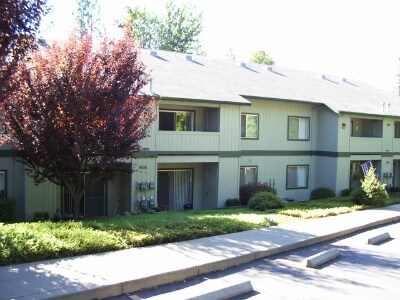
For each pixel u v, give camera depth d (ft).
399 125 97.19
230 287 22.97
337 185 80.53
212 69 82.12
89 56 41.04
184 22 174.40
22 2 23.44
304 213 50.29
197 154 62.69
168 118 64.69
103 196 58.65
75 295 20.75
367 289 24.89
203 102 61.16
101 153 41.32
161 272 24.61
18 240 26.78
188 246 31.71
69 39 40.68
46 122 39.55
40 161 41.78
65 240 28.53
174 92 59.88
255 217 45.91
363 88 110.11
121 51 42.06
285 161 78.84
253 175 74.74
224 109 65.31
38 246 26.32
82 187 44.62
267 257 31.91
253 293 23.58
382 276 27.78
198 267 26.66
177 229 35.19
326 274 27.89
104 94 39.83
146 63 72.69
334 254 32.63
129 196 57.16
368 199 61.82
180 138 60.90
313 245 37.04
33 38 24.62
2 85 24.66
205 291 22.04
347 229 42.65
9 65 24.59
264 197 57.06
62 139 40.16
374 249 36.19
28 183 50.98
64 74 39.75
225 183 66.23
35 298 19.79
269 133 76.23
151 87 57.11
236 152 66.95
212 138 64.18
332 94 89.86
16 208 51.03
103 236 30.53
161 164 65.10
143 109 44.19
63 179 43.78
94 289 21.45
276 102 76.59
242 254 30.04
